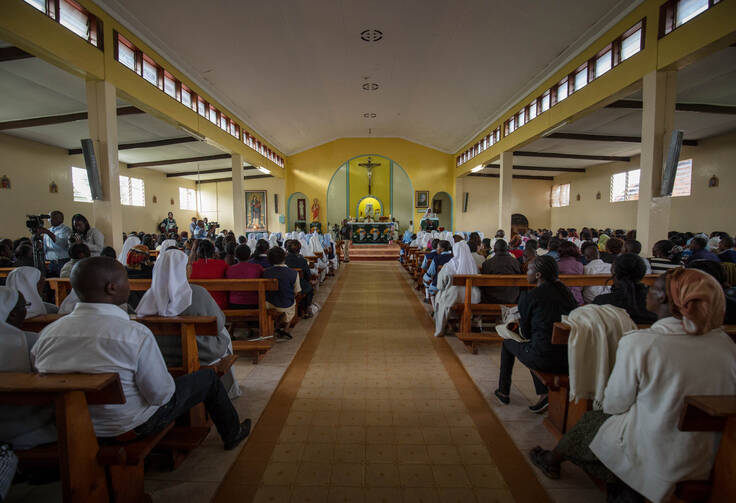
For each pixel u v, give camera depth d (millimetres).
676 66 5117
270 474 2119
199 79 8805
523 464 2201
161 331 2250
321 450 2336
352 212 18938
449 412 2789
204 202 19828
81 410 1431
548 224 20094
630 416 1492
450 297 4312
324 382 3311
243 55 8430
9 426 1468
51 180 11164
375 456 2279
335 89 11836
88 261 1527
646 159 5445
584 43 6855
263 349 3660
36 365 1438
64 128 9570
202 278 4078
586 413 1863
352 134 18312
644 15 5496
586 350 1923
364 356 3955
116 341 1483
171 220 15172
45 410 1525
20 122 8539
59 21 4887
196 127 8867
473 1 6906
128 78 6277
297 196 18922
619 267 2492
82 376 1371
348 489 2008
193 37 7258
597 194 16500
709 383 1315
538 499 1934
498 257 4410
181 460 2199
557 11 6383
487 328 4910
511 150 11031
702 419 1269
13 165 10109
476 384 3242
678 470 1340
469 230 19750
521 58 8156
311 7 7293
